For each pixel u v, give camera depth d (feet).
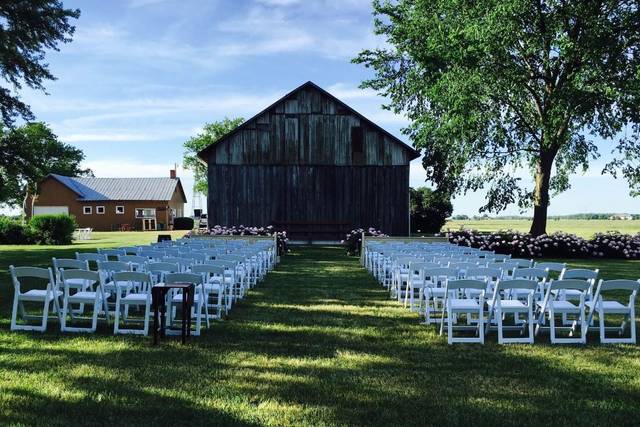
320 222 81.97
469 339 22.34
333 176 82.23
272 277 44.11
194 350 20.54
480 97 69.46
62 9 62.49
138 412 14.40
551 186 88.12
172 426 13.56
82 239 113.39
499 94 70.79
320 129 82.28
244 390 16.17
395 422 13.91
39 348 20.61
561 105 64.95
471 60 70.03
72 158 215.31
